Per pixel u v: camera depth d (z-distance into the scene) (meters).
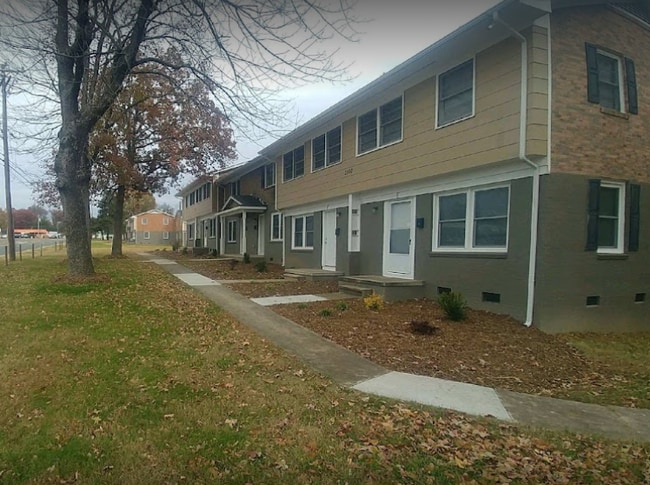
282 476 3.00
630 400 4.76
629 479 3.12
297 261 17.56
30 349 5.58
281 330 7.26
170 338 6.40
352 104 12.31
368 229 12.70
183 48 7.41
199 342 6.26
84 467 3.01
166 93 14.34
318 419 3.91
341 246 14.03
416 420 4.00
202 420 3.78
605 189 8.43
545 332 7.52
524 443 3.62
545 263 7.55
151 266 18.19
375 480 2.99
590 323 7.98
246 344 6.28
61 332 6.41
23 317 7.20
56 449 3.21
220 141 21.42
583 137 7.91
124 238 78.69
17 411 3.84
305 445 3.42
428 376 5.30
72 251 11.02
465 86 8.85
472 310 8.85
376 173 11.70
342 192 13.45
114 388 4.42
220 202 29.41
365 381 5.02
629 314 8.52
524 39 7.50
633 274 8.63
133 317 7.55
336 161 13.98
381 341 6.70
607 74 8.55
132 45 7.76
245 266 19.06
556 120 7.59
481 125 8.38
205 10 6.07
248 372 5.10
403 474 3.07
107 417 3.77
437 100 9.51
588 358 6.40
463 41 8.26
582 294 7.89
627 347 7.14
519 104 7.59
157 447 3.30
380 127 11.62
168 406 4.05
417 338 6.89
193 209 36.81
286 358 5.73
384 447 3.44
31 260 19.20
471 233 9.14
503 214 8.42
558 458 3.39
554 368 5.84
